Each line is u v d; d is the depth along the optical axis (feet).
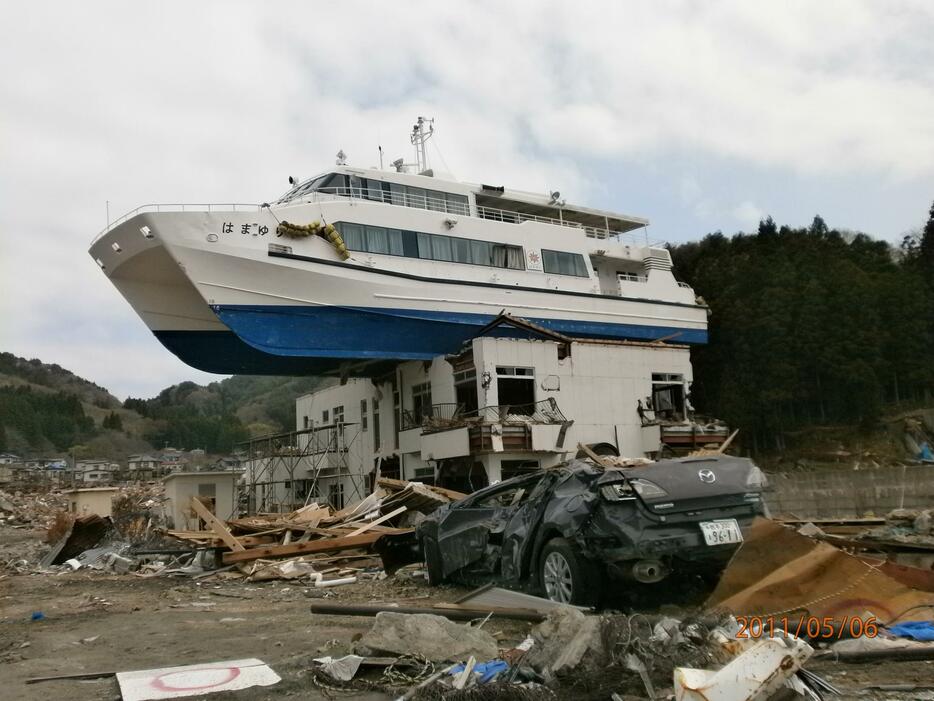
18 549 78.89
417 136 113.70
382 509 52.95
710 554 22.89
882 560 23.09
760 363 141.59
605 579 23.65
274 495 121.49
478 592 24.03
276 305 78.69
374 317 83.87
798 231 189.37
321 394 122.31
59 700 15.26
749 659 11.94
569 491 25.11
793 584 18.98
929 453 127.13
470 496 31.91
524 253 97.19
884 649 16.20
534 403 79.15
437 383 87.20
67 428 500.33
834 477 56.18
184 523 84.94
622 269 116.16
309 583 38.37
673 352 89.25
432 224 89.97
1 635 24.31
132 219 74.95
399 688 15.28
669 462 24.52
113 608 31.58
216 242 75.41
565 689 14.26
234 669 17.20
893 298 150.41
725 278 160.66
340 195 88.74
